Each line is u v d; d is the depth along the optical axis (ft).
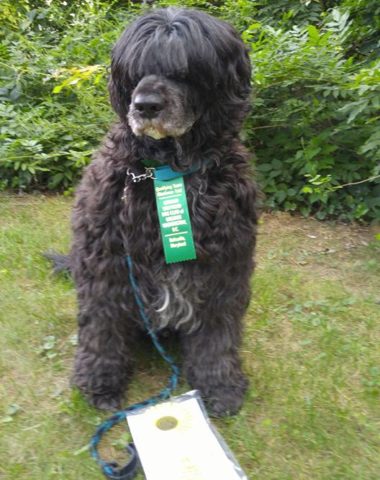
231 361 3.29
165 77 2.67
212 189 2.91
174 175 2.88
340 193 5.56
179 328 3.21
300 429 3.10
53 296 4.17
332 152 5.56
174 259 2.85
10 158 5.65
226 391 3.27
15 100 6.36
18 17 7.66
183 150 2.83
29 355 3.60
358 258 4.97
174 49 2.63
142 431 2.90
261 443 3.00
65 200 5.75
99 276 3.00
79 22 7.20
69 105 6.34
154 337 3.31
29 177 5.78
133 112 2.65
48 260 4.56
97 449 2.96
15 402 3.24
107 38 6.59
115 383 3.27
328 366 3.59
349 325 4.05
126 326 3.22
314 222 5.54
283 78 5.28
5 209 5.50
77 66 6.12
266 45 5.32
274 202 5.65
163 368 3.54
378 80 4.47
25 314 3.95
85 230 3.01
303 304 4.24
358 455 2.98
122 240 2.90
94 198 2.94
